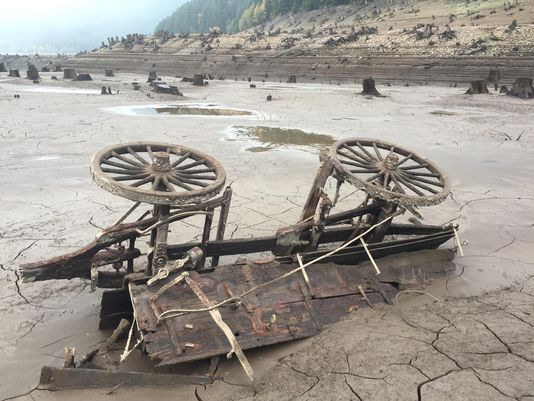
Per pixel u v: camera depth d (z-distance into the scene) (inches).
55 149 474.6
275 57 2726.4
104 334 173.8
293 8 4970.5
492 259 256.5
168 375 145.3
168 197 171.9
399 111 935.0
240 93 1328.7
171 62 3110.2
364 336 173.5
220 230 202.8
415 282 218.2
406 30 2573.8
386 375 150.0
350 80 2142.0
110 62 3395.7
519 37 2003.0
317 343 169.5
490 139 625.3
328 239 229.9
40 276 168.6
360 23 3415.4
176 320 155.8
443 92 1477.6
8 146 479.5
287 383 147.3
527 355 161.6
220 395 142.2
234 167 433.4
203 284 170.4
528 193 385.1
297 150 521.7
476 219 321.1
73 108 828.0
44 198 323.6
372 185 208.4
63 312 188.1
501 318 189.2
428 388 143.4
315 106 1008.2
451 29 2388.0
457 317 189.6
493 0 2923.2
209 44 3272.6
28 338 169.2
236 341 147.9
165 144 223.0
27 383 145.8
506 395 140.3
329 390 143.2
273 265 189.6
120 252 181.9
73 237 259.1
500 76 1785.2
